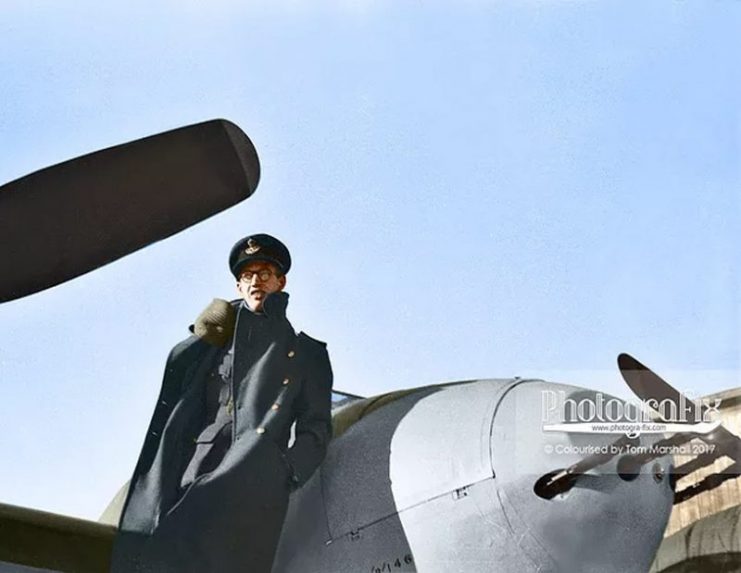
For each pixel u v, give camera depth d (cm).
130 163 441
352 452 336
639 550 304
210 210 454
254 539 335
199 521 342
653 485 308
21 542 355
